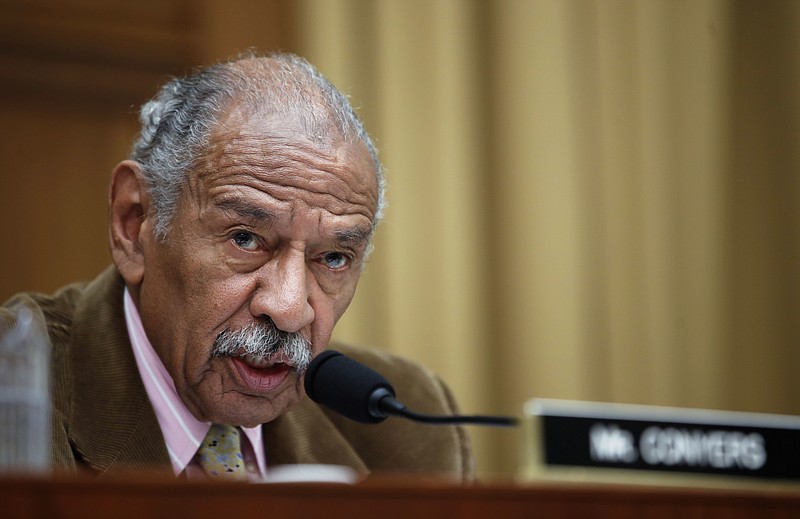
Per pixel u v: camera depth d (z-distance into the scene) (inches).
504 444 356.8
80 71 326.0
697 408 380.5
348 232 167.8
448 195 359.9
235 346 164.4
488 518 106.0
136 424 172.2
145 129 178.5
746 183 394.3
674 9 390.6
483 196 366.6
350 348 216.7
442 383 221.3
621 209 378.6
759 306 391.2
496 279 365.4
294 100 169.9
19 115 318.0
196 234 165.5
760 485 179.6
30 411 114.1
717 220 388.5
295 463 187.8
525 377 363.9
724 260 388.5
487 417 146.1
